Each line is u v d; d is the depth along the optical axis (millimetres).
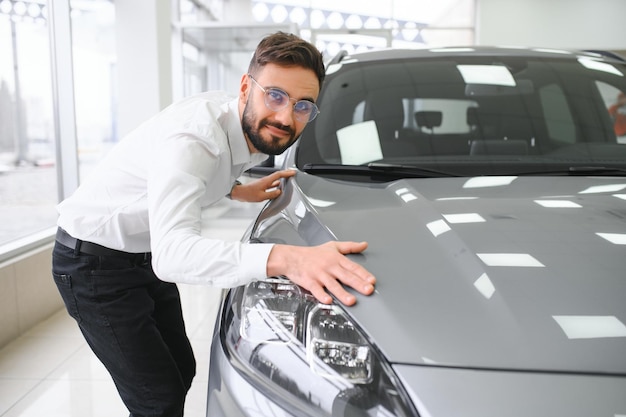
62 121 3357
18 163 2881
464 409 618
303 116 947
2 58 2723
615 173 1235
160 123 1009
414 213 961
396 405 653
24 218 2941
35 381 1999
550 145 1372
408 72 1596
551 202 1015
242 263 787
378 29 7695
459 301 722
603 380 630
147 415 1207
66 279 1119
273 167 1396
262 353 792
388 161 1330
